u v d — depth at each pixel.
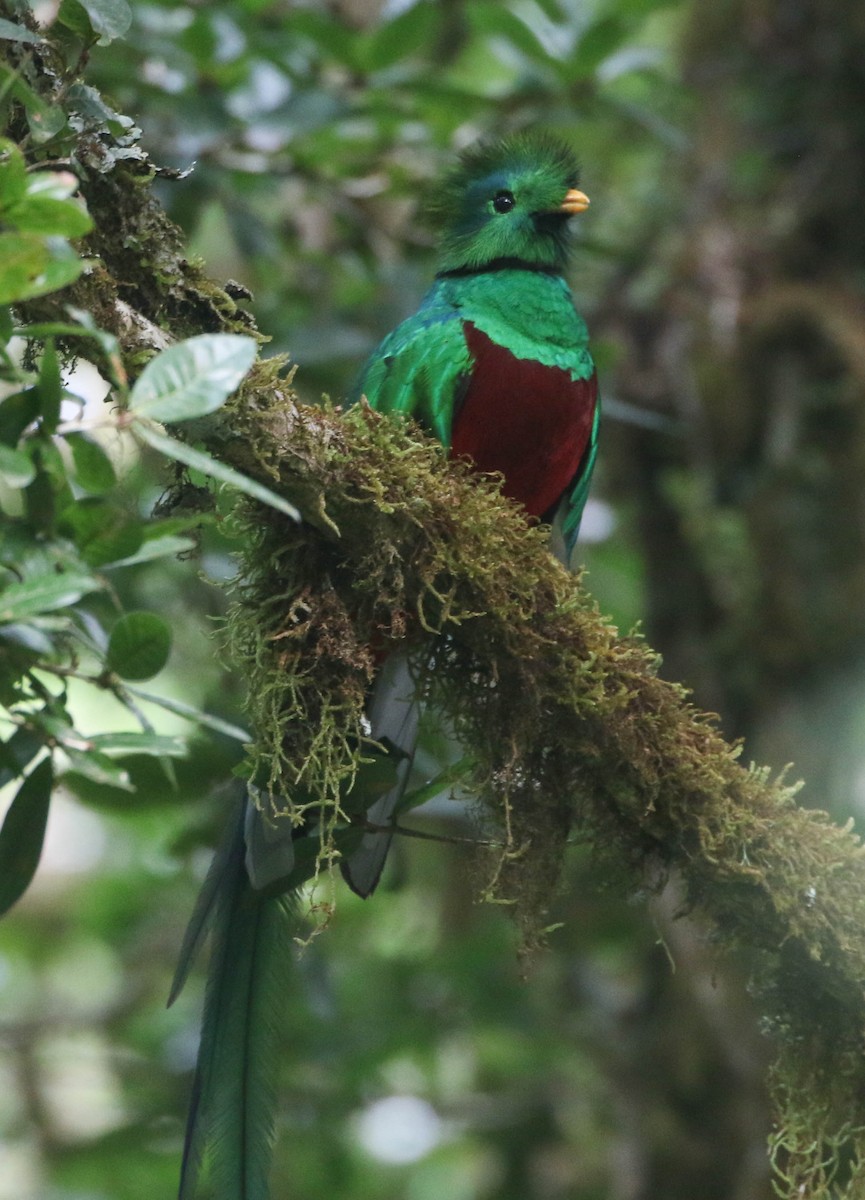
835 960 6.02
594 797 6.21
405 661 6.53
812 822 6.14
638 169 13.46
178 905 13.21
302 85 9.40
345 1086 11.24
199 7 9.15
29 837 4.69
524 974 6.18
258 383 5.57
